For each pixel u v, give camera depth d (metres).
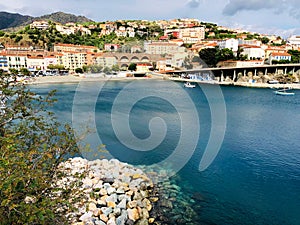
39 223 4.25
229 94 51.00
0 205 3.55
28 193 4.08
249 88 63.12
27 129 5.20
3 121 5.21
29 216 3.64
